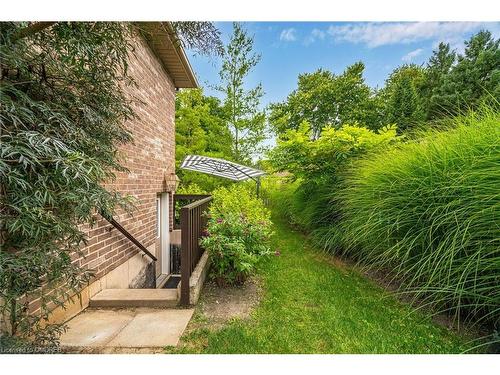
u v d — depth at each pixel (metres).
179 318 2.51
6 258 1.37
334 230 4.45
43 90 1.83
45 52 1.77
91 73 2.03
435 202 2.72
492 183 2.18
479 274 2.21
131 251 4.05
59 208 1.74
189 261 2.91
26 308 1.75
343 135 4.68
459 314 2.31
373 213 3.24
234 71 10.48
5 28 1.51
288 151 5.44
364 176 3.73
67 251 1.86
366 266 3.74
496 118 2.52
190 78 6.28
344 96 16.66
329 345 2.09
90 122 2.04
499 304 2.11
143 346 2.06
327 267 3.94
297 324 2.39
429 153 2.98
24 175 1.47
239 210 5.14
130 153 4.01
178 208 7.22
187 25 2.67
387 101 16.55
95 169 1.76
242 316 2.55
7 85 1.48
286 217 7.34
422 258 2.62
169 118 6.11
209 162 6.79
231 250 3.22
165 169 5.80
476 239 2.25
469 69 12.83
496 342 1.96
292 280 3.45
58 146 1.52
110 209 2.09
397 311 2.62
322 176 4.77
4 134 1.39
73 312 2.57
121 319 2.50
